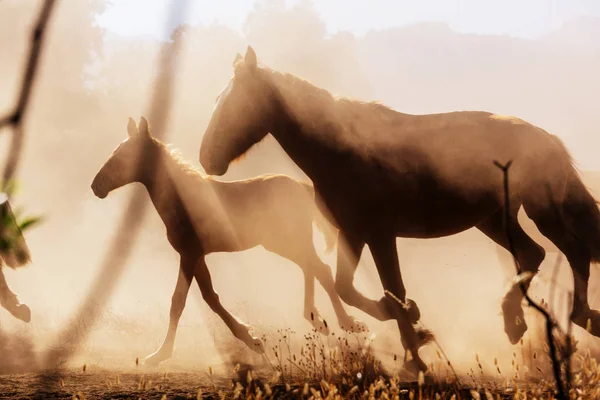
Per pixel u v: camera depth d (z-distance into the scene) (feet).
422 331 22.17
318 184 24.12
